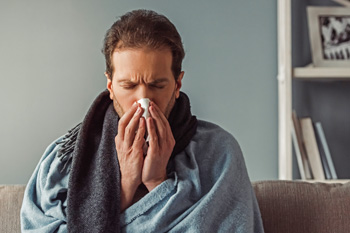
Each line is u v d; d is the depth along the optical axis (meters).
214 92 2.93
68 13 2.94
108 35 1.28
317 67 2.74
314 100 2.91
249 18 2.93
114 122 1.41
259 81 2.93
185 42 2.93
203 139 1.46
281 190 1.57
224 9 2.93
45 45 2.94
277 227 1.53
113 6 2.93
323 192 1.57
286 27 2.62
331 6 2.89
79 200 1.31
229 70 2.93
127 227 1.29
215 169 1.41
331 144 2.93
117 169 1.33
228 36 2.93
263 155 2.92
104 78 2.95
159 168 1.29
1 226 1.51
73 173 1.35
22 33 2.94
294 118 2.68
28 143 2.95
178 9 2.92
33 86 2.94
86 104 2.95
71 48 2.94
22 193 1.56
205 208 1.30
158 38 1.22
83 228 1.28
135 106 1.25
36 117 2.95
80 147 1.39
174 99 1.32
